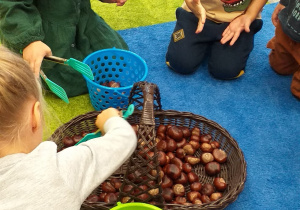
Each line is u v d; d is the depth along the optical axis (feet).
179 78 5.21
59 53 4.59
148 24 6.02
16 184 2.08
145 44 5.67
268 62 5.50
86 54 4.93
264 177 4.10
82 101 4.85
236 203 3.86
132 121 4.20
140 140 2.98
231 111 4.79
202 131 4.25
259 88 5.11
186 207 3.29
